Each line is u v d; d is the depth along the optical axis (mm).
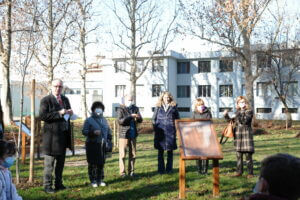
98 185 6883
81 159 10969
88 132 6719
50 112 6074
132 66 28828
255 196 1859
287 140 16656
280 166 1794
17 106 34625
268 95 38188
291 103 37156
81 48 28453
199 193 6254
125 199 5973
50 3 9867
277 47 26266
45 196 6004
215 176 6102
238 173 7773
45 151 6156
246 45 24359
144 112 41969
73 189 6582
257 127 24703
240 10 22656
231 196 6027
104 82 43281
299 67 27812
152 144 15555
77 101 47031
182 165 6000
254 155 11234
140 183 7082
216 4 23547
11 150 4277
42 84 27734
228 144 14820
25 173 8156
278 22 24812
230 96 40688
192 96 42594
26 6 7836
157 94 41500
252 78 25328
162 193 6301
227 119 7840
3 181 4113
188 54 42281
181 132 6273
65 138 6355
